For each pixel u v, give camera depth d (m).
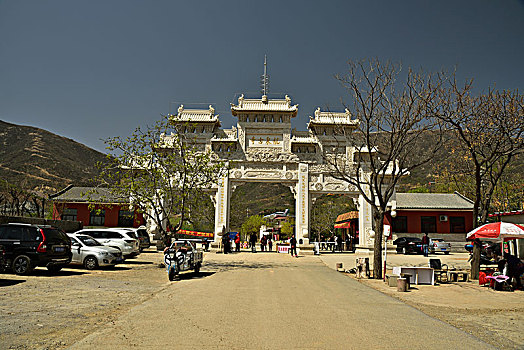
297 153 37.78
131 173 24.31
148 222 38.19
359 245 37.22
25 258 16.38
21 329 7.97
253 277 18.44
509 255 16.55
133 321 8.90
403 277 16.42
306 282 16.78
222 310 10.30
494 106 19.44
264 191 118.69
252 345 7.02
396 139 20.31
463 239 43.50
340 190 37.28
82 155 117.06
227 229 36.56
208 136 37.50
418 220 43.88
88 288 13.99
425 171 80.31
